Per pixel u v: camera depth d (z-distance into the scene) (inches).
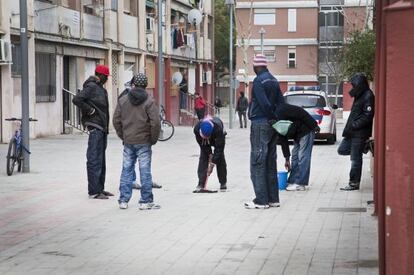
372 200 458.6
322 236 343.3
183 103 1915.6
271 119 423.2
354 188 518.3
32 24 1044.5
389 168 124.9
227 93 3646.7
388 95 124.3
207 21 2197.3
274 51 2691.9
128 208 436.5
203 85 2201.0
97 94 469.4
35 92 1075.9
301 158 515.8
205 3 2162.9
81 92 466.6
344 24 2655.0
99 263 291.1
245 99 1614.2
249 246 321.1
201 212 419.5
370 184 549.6
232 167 697.0
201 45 2128.4
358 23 2549.2
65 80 1224.8
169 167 695.1
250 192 509.0
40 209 435.8
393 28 123.4
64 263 291.7
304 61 2672.2
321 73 2684.5
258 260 292.7
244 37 2532.0
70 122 1200.8
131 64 1528.1
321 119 1007.6
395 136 124.0
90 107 468.4
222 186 517.0
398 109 123.6
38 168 672.4
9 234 357.1
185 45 1905.8
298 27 2662.4
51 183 561.6
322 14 2677.2
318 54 2691.9
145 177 430.3
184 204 452.8
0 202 464.4
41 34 1080.8
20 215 414.6
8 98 971.3
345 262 286.5
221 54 3553.2
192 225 376.5
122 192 434.6
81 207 442.6
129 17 1492.4
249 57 2694.4
